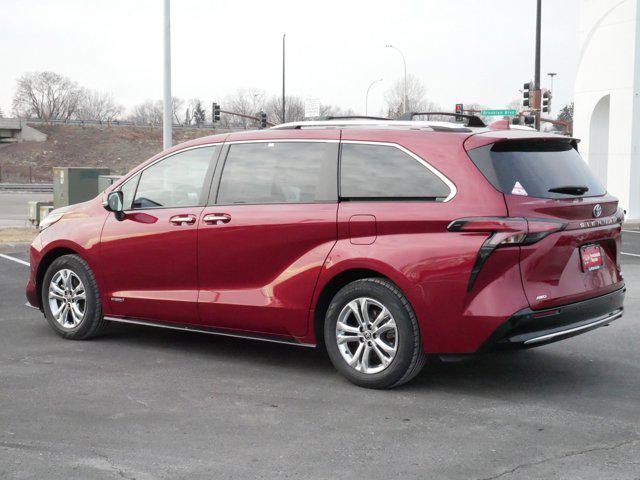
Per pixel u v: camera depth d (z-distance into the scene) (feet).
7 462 13.84
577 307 17.93
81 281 23.57
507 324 16.97
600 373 20.12
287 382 19.25
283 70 194.80
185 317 21.59
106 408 17.02
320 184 19.49
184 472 13.43
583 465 13.74
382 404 17.43
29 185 192.75
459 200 17.57
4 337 24.23
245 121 422.82
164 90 61.52
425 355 18.15
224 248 20.61
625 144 76.74
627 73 75.77
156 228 21.95
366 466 13.73
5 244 49.32
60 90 490.90
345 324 18.92
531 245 17.15
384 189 18.61
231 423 16.08
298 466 13.71
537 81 93.56
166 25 60.95
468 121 20.21
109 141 365.40
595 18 78.59
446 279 17.37
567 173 18.85
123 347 22.95
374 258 18.13
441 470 13.53
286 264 19.74
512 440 15.06
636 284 36.88
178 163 22.21
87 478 13.15
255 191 20.54
